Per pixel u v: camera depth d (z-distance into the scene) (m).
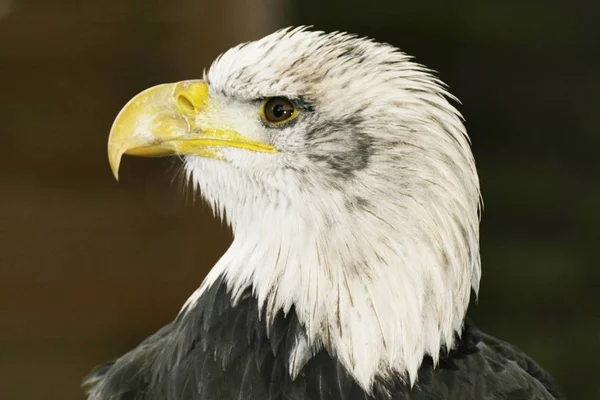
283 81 6.44
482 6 15.91
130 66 10.55
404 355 6.30
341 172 6.33
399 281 6.25
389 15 15.52
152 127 6.67
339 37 6.62
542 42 16.34
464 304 6.53
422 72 6.64
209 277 6.80
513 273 15.94
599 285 15.85
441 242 6.31
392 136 6.31
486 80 16.53
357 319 6.24
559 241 16.23
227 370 6.36
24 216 10.66
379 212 6.27
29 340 10.91
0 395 10.94
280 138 6.45
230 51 6.79
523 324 15.73
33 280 10.77
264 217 6.50
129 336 11.02
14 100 10.45
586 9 16.17
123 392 6.64
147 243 10.87
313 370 6.27
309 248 6.33
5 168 10.55
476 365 6.71
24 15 10.27
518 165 16.66
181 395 6.36
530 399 6.75
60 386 10.98
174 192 10.82
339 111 6.39
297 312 6.33
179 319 7.09
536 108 16.66
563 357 15.37
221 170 6.62
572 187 16.45
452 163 6.39
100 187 10.75
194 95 6.71
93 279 10.85
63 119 10.57
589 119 16.59
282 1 11.30
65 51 10.45
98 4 10.37
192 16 10.38
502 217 16.38
